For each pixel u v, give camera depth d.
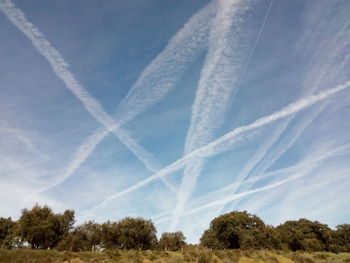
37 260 27.20
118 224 54.16
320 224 75.88
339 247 70.75
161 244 62.25
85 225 50.56
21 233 45.94
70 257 31.09
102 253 36.28
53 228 47.94
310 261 39.47
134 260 32.38
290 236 66.69
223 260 36.69
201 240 70.94
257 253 42.06
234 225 66.62
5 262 25.92
